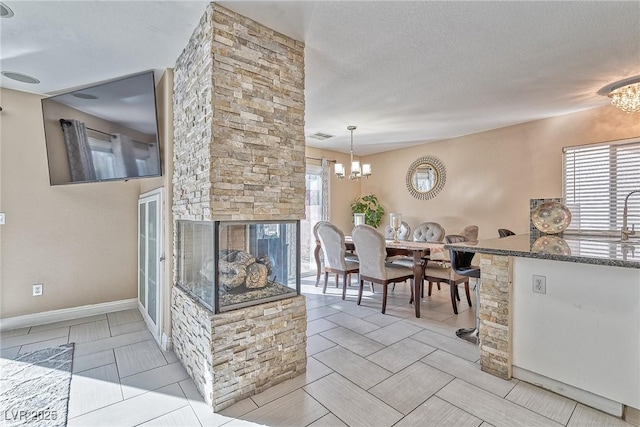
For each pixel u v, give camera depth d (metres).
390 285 4.74
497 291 2.06
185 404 1.76
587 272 1.75
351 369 2.15
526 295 1.97
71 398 1.81
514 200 4.20
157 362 2.25
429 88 3.01
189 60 2.09
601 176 3.48
